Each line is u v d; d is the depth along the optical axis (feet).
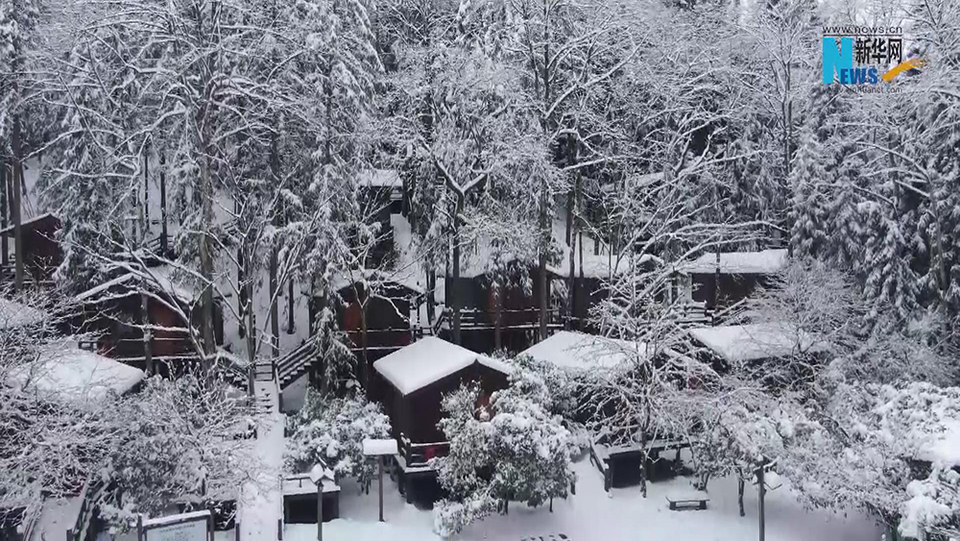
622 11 147.43
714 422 92.73
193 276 106.93
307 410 99.81
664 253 132.05
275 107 110.42
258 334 138.31
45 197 138.10
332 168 111.14
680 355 102.47
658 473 104.17
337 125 113.50
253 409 98.32
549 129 133.69
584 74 137.69
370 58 127.24
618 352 104.47
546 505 93.04
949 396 81.76
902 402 82.89
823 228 123.85
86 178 116.47
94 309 115.34
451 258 134.00
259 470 86.12
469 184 123.85
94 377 92.07
